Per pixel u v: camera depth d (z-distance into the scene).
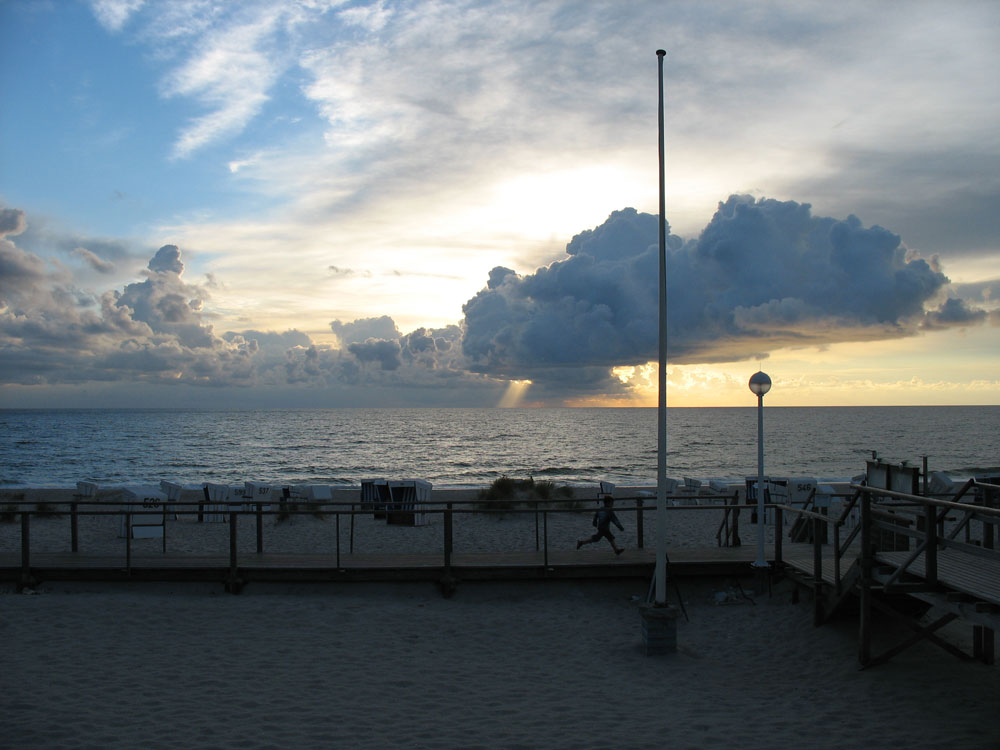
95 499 23.42
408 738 6.18
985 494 8.94
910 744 6.18
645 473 49.06
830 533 15.65
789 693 7.55
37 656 8.10
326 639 9.10
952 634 9.11
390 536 16.88
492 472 50.06
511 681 7.83
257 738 6.07
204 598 10.71
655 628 8.73
